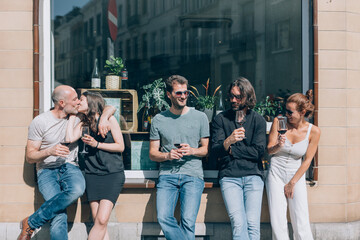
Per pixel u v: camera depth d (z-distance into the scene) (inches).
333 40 166.6
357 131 170.6
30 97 164.2
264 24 214.4
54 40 179.5
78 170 152.6
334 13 166.1
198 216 167.5
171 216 148.6
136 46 255.3
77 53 203.5
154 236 167.6
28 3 163.6
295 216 150.6
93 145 147.6
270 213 152.5
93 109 151.7
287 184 150.7
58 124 149.3
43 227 164.9
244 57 231.8
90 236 147.8
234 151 150.0
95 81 188.5
